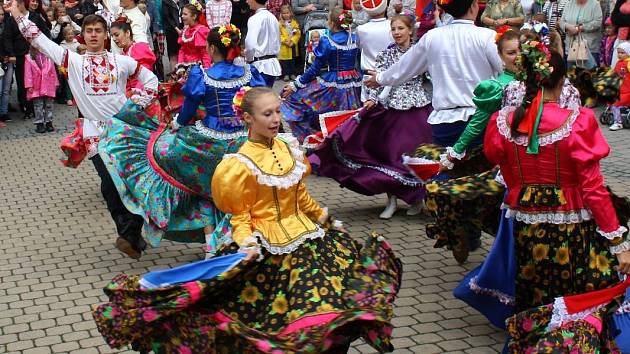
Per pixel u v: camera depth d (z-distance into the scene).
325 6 15.55
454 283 5.95
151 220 6.17
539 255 4.27
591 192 4.03
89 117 6.92
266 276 4.05
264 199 4.12
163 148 6.18
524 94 4.34
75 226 7.62
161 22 15.45
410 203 7.43
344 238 4.30
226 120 6.14
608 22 11.93
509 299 4.73
